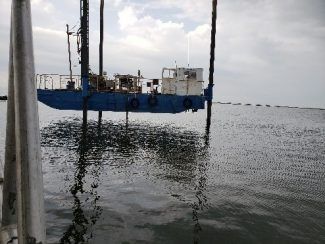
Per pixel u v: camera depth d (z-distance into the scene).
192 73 29.00
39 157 1.22
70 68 28.70
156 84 28.88
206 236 7.75
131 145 22.69
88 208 9.37
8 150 1.37
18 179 1.18
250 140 31.08
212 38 29.28
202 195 11.31
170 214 9.18
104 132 29.34
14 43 1.19
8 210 1.41
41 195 1.22
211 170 15.85
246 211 9.75
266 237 7.85
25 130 1.18
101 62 34.91
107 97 27.53
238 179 14.20
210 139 29.02
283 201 11.08
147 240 7.38
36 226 1.19
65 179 12.70
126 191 11.41
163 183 12.80
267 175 15.44
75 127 33.16
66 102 27.31
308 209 10.30
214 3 28.88
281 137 36.75
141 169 15.25
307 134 44.00
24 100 1.19
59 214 8.73
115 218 8.65
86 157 17.56
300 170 17.28
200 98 28.53
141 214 9.06
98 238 7.35
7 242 1.36
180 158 18.72
